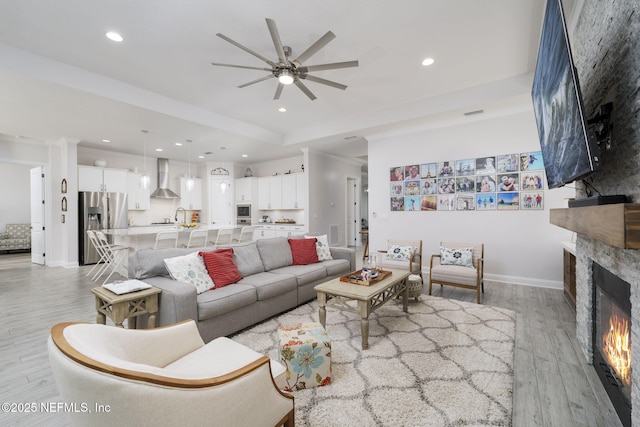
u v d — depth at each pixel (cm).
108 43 279
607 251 168
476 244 398
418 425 151
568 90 139
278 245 390
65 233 580
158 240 433
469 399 171
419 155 507
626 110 132
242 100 427
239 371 110
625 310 148
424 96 422
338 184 784
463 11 240
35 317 310
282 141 616
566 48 134
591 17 182
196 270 274
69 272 532
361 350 232
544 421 156
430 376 195
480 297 363
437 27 261
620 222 97
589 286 210
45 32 261
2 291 409
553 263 401
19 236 802
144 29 259
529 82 354
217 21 249
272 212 823
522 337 254
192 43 281
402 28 262
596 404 169
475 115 438
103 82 345
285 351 181
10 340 256
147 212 754
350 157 792
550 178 209
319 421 154
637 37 119
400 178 529
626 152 134
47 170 588
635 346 128
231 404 105
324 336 195
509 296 367
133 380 86
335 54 305
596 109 174
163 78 353
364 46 291
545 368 206
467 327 274
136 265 268
